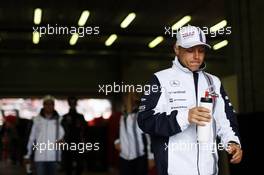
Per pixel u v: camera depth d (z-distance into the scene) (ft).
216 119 7.94
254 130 17.47
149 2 31.58
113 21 36.11
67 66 57.82
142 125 7.84
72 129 19.90
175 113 7.39
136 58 56.13
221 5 30.68
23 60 57.16
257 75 20.75
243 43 21.63
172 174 7.69
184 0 31.01
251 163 17.34
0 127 47.93
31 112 56.95
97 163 35.01
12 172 38.83
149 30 39.22
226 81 22.57
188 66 7.86
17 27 39.37
